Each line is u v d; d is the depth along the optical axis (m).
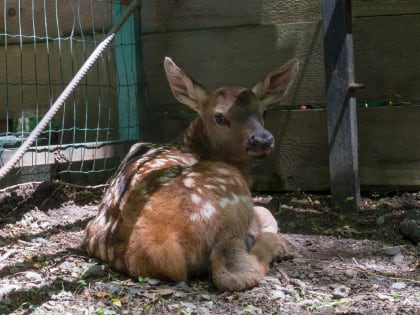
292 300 3.01
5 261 3.20
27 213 3.52
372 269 3.17
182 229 3.03
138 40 3.74
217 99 3.30
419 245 3.30
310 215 3.54
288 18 3.67
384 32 3.62
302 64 3.68
